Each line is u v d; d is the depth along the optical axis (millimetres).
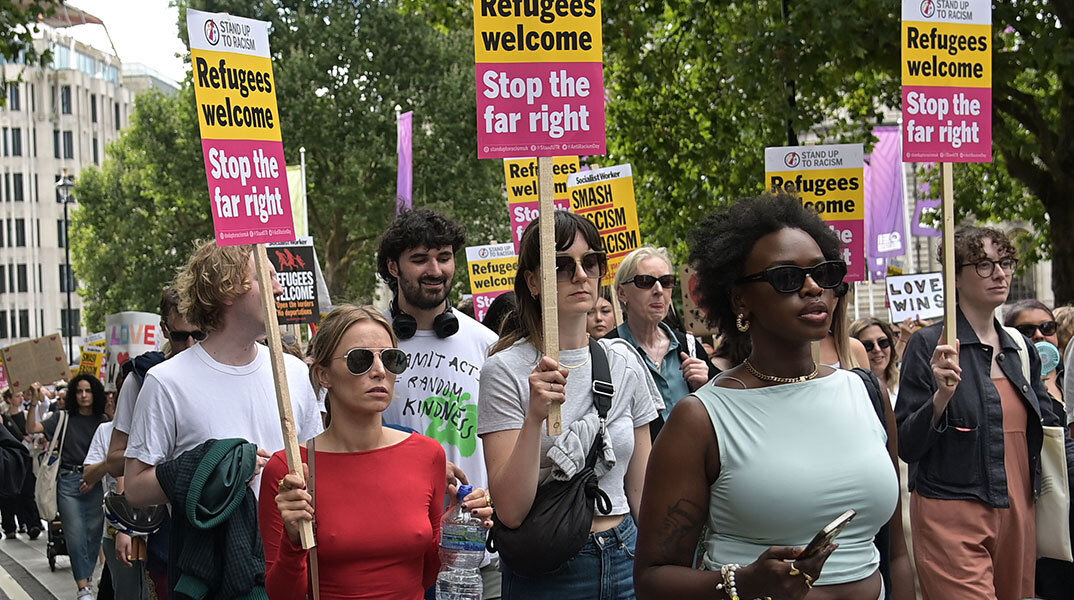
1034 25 14773
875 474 3148
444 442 5566
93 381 10734
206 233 40156
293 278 13469
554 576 4316
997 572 6145
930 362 6023
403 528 4094
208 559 4562
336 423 4223
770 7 16266
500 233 37000
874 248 18625
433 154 36000
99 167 97438
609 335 6520
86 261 53906
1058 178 15891
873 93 17844
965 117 5805
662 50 18234
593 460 4344
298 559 3934
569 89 4449
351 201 35750
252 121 4555
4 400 21188
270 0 36625
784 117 14977
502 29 4422
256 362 4945
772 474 3092
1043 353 8273
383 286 41281
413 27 36469
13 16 15102
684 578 3088
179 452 4758
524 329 4559
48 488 12375
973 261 6039
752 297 3221
